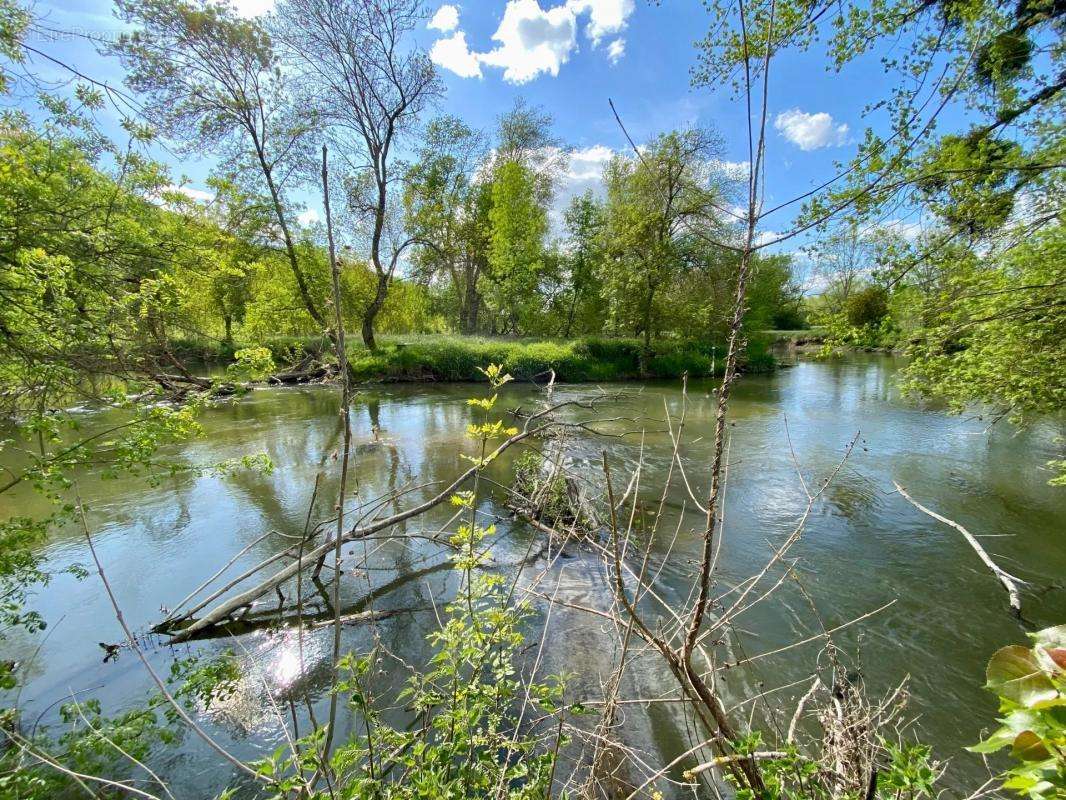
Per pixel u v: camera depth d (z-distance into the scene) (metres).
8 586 4.17
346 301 25.89
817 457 10.60
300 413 15.99
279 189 18.72
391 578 6.11
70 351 4.20
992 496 8.29
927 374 7.47
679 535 7.17
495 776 2.31
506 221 31.59
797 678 4.36
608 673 4.32
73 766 3.30
